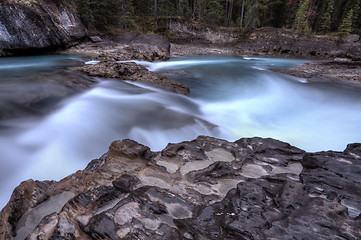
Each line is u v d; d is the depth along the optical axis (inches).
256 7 1520.7
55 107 269.3
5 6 583.5
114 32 1061.1
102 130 243.3
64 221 95.4
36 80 342.3
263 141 172.7
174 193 113.5
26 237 88.1
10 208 105.5
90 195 109.9
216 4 1685.5
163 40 1016.9
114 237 86.3
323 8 1830.7
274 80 586.6
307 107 390.6
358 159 129.7
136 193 111.8
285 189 108.3
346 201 97.0
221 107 372.2
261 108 378.6
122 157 149.8
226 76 621.9
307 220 87.4
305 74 650.2
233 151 159.0
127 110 292.0
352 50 1241.4
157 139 240.5
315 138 274.2
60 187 122.0
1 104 245.6
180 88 418.3
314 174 121.0
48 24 700.0
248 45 1453.0
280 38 1428.4
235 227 88.4
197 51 1299.2
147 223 93.0
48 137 217.0
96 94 331.9
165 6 1542.8
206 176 129.2
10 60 548.7
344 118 336.2
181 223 93.6
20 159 187.9
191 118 293.6
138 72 468.8
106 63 483.2
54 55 674.2
